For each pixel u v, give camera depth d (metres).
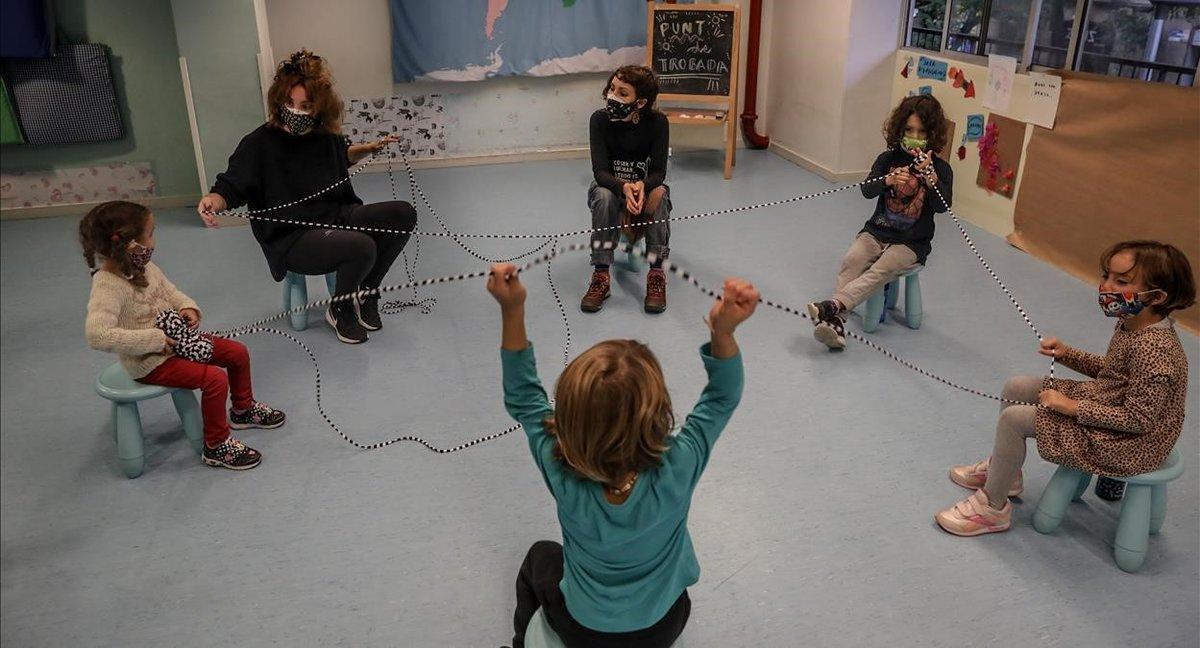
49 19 4.61
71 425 2.95
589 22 5.83
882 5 5.31
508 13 5.65
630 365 1.33
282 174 3.31
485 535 2.43
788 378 3.24
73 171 5.03
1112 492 2.56
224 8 4.61
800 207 5.18
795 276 4.16
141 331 2.47
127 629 2.10
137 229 2.42
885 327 3.66
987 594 2.22
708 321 1.46
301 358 3.38
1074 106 4.06
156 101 5.00
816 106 5.81
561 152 6.20
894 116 3.44
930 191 3.36
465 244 4.52
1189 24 3.60
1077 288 4.06
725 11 5.55
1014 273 4.24
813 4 5.68
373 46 5.62
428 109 5.87
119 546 2.38
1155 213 3.72
